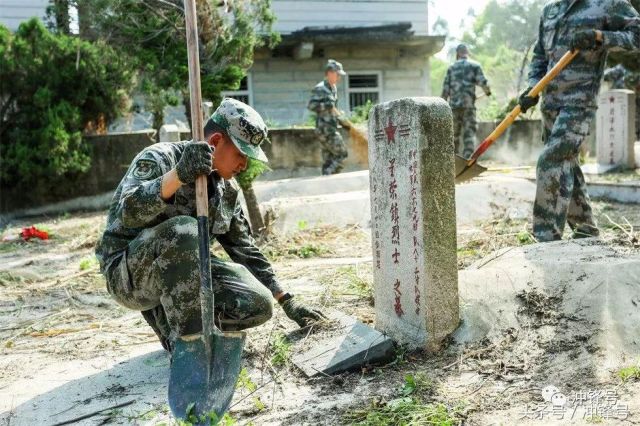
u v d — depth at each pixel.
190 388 2.40
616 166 9.80
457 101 11.30
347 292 4.22
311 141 11.76
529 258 3.57
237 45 6.75
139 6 6.67
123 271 2.81
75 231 8.18
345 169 11.86
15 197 9.96
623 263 3.16
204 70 6.64
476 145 13.06
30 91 9.79
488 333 3.04
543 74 4.95
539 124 13.28
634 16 4.52
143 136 10.48
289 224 7.13
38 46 9.70
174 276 2.72
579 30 4.57
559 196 4.56
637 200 7.70
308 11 15.09
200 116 2.48
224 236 3.27
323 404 2.58
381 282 3.29
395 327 3.19
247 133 2.69
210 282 2.47
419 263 2.98
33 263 6.28
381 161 3.19
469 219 7.38
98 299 4.73
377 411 2.46
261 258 3.34
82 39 9.88
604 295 2.99
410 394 2.60
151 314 3.12
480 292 3.25
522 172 9.92
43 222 9.32
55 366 3.29
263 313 3.07
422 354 3.00
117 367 3.21
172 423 2.48
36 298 4.89
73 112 9.78
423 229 2.93
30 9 13.11
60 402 2.80
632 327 2.83
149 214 2.59
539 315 3.06
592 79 4.54
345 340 3.08
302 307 3.32
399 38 14.08
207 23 6.59
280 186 8.73
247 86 14.63
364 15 15.49
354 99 15.24
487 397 2.53
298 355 3.06
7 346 3.67
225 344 2.49
